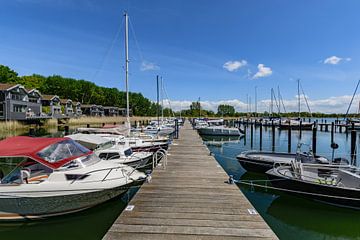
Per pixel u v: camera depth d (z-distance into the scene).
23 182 5.91
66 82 80.00
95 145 10.52
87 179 6.30
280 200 7.71
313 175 7.97
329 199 6.62
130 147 11.51
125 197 7.45
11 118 33.34
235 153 16.75
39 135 25.02
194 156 12.12
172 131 24.34
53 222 6.18
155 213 4.89
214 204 5.41
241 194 6.12
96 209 6.64
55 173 6.12
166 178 7.70
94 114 71.19
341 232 5.96
